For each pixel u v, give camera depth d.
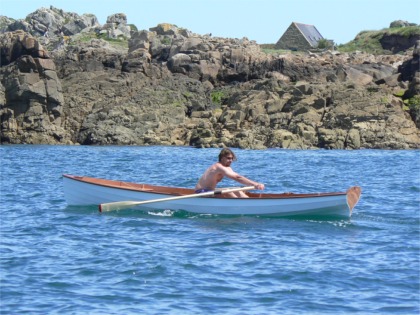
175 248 40.75
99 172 95.25
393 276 35.09
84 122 182.12
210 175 51.91
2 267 36.38
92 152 141.62
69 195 56.72
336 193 50.09
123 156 129.75
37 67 182.00
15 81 179.50
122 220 49.81
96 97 188.50
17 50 184.75
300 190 74.94
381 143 161.38
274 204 50.94
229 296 31.94
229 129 172.12
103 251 39.91
